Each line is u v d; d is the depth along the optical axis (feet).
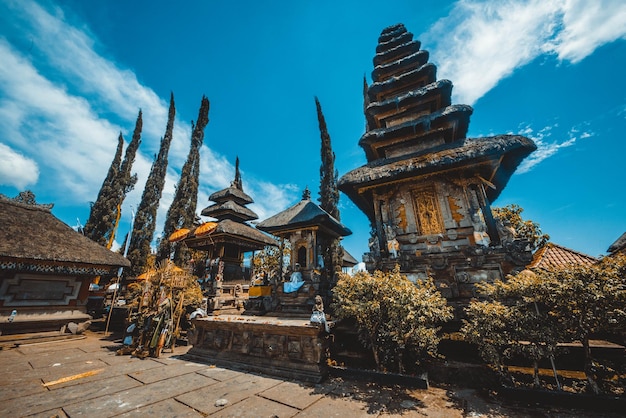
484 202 27.58
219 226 58.39
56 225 48.67
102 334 47.01
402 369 20.86
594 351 19.06
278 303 39.01
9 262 37.81
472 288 23.95
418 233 29.99
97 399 17.34
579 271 16.31
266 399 17.43
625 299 14.78
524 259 22.90
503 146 25.26
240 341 26.20
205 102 132.87
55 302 43.29
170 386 19.81
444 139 34.53
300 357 22.65
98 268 47.55
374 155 38.75
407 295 20.18
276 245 73.10
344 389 19.07
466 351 22.38
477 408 15.71
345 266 74.49
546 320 17.16
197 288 41.96
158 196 120.06
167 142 133.28
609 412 14.71
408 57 39.42
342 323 28.17
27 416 14.84
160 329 30.25
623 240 42.98
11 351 32.89
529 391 16.48
